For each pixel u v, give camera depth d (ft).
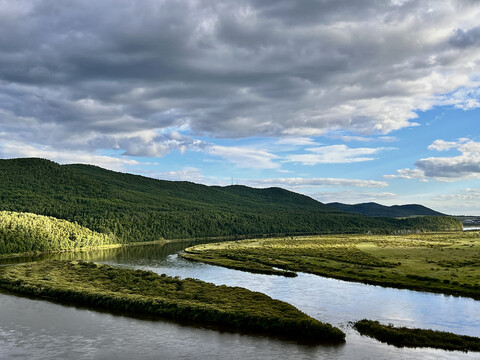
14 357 185.98
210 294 288.51
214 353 190.80
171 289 308.60
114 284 330.95
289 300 294.05
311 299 297.33
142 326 230.68
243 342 205.16
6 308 271.49
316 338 210.38
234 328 226.79
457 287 327.47
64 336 214.28
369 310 264.93
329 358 184.65
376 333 215.51
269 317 228.22
